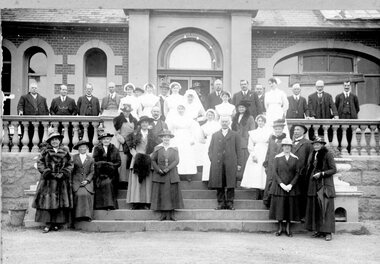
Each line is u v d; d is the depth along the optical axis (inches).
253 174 403.9
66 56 653.9
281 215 353.7
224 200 396.8
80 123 471.2
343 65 682.2
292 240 343.3
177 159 383.6
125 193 416.5
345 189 399.5
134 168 386.6
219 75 650.2
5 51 652.7
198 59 655.8
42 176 362.9
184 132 434.3
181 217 389.4
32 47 652.1
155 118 420.8
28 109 508.1
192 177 451.2
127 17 660.1
